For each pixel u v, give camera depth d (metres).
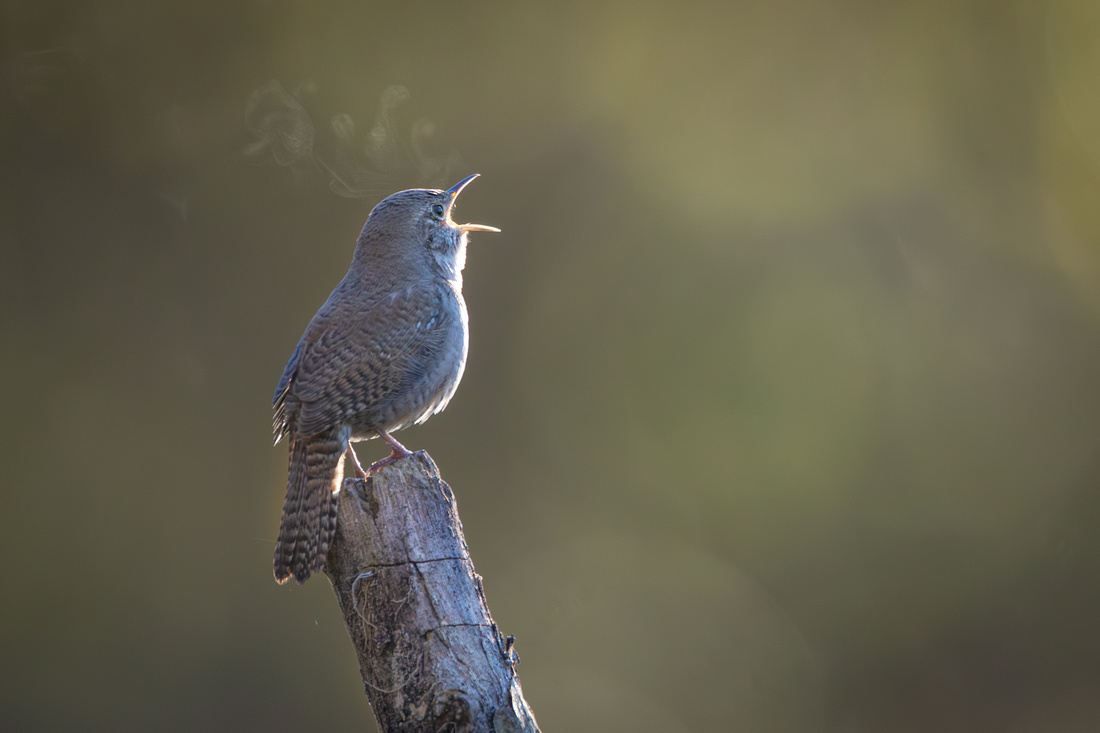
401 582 4.73
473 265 17.58
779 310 17.83
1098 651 15.24
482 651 4.61
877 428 16.98
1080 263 18.44
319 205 15.98
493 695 4.52
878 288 18.16
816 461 16.67
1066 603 15.54
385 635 4.68
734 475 16.69
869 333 17.73
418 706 4.52
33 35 15.77
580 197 18.30
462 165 17.84
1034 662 15.23
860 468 16.69
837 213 18.78
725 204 18.67
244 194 16.05
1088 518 16.00
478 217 17.88
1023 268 18.36
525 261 17.78
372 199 16.09
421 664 4.57
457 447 16.41
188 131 16.14
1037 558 15.83
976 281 18.25
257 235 15.91
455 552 4.84
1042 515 16.16
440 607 4.67
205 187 16.05
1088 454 16.61
